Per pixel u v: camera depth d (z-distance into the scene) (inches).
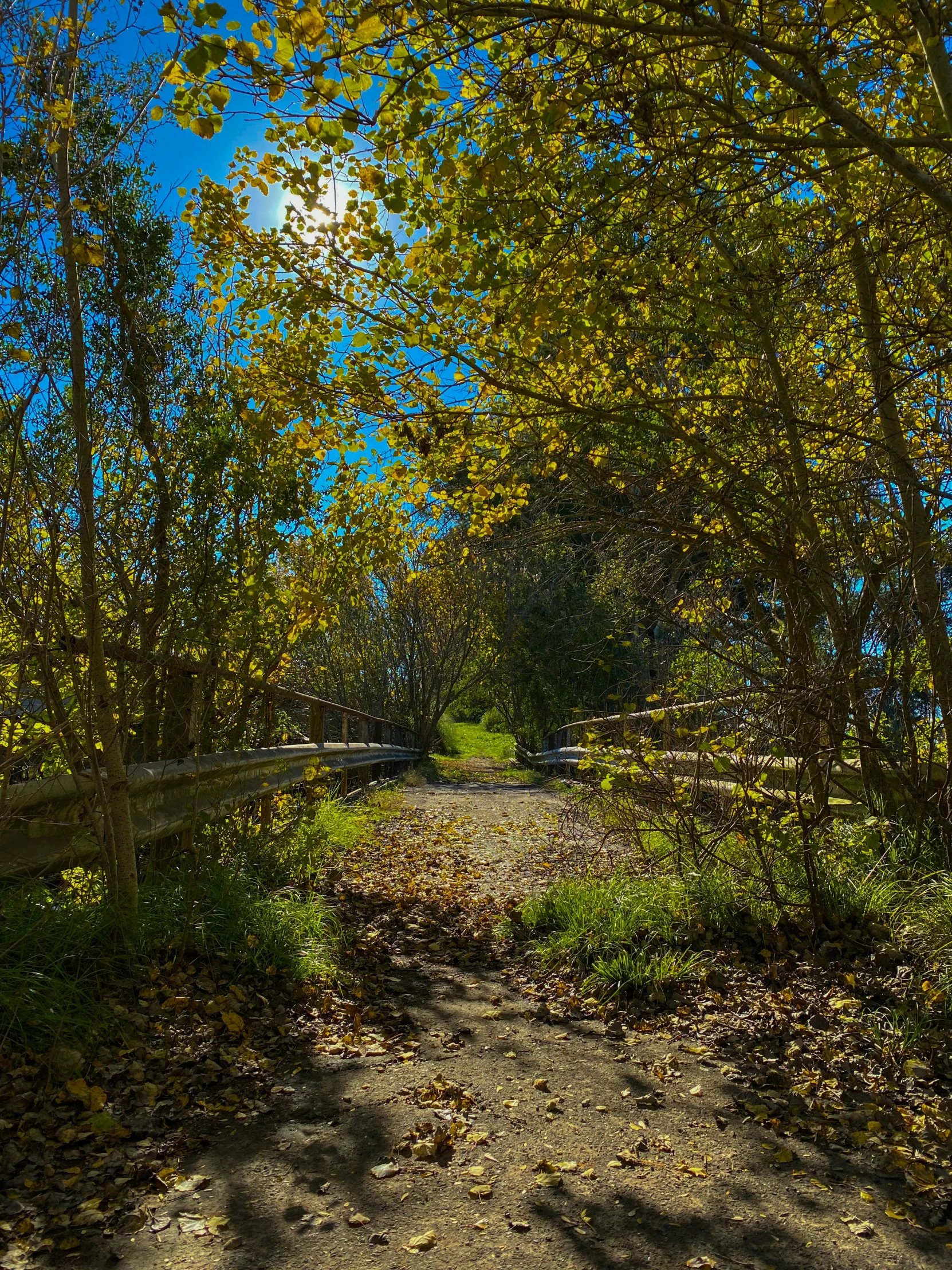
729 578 270.4
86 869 200.8
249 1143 135.4
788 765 253.9
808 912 227.1
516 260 207.8
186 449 217.0
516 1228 114.9
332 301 244.8
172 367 217.5
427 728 1130.0
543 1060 172.7
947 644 236.8
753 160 191.2
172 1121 139.8
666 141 198.4
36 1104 137.0
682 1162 133.9
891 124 245.6
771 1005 194.4
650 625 303.4
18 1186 118.4
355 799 529.0
